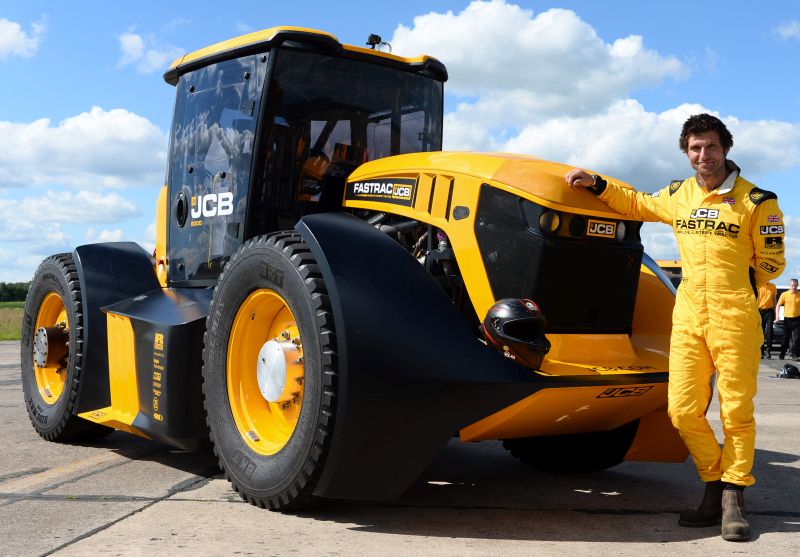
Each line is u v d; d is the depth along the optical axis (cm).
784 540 315
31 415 530
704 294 325
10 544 293
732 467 323
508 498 383
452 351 316
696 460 338
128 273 486
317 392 320
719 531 328
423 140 483
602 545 306
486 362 316
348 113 453
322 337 320
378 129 463
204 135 466
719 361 324
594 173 351
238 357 379
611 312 356
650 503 378
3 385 828
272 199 432
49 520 327
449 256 359
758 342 325
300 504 337
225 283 379
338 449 315
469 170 356
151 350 414
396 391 312
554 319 340
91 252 494
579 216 340
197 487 390
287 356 349
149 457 467
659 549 302
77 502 358
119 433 552
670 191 341
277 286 347
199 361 403
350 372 312
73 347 482
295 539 306
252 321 376
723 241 321
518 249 337
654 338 384
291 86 436
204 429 406
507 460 482
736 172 326
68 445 505
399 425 313
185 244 480
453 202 358
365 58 457
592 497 389
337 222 352
